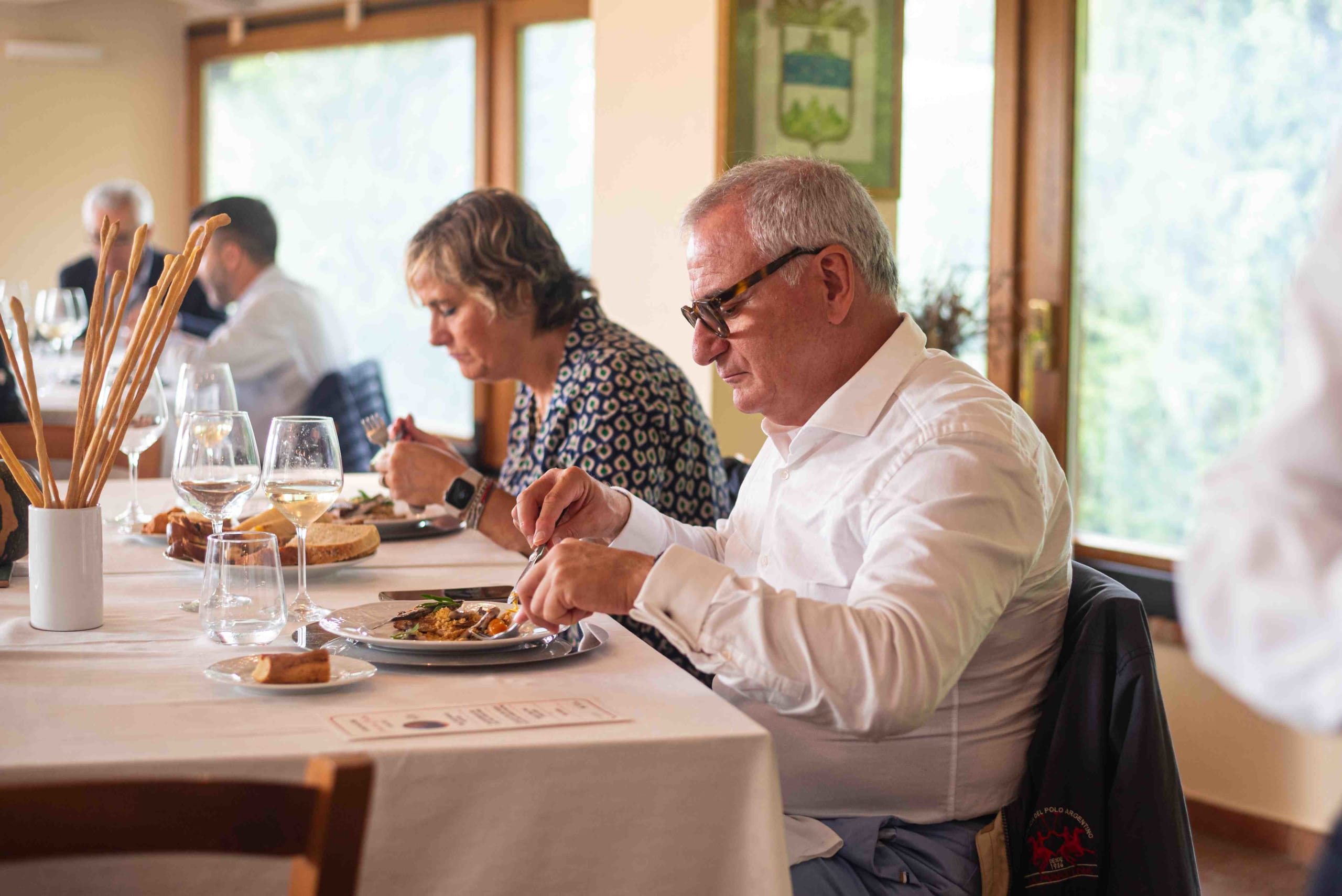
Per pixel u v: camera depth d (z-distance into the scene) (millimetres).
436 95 4980
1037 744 1266
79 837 711
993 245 3119
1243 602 658
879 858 1229
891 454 1275
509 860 923
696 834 957
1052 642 1330
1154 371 2885
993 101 3084
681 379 1996
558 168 4648
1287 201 2611
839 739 1280
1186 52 2777
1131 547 2953
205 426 1459
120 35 5738
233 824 729
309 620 1333
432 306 2078
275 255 4062
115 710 996
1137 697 1214
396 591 1419
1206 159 2752
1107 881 1223
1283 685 644
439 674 1144
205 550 1596
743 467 2133
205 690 1062
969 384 1300
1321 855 783
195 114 5809
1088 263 3006
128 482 2455
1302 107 2578
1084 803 1223
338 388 3740
